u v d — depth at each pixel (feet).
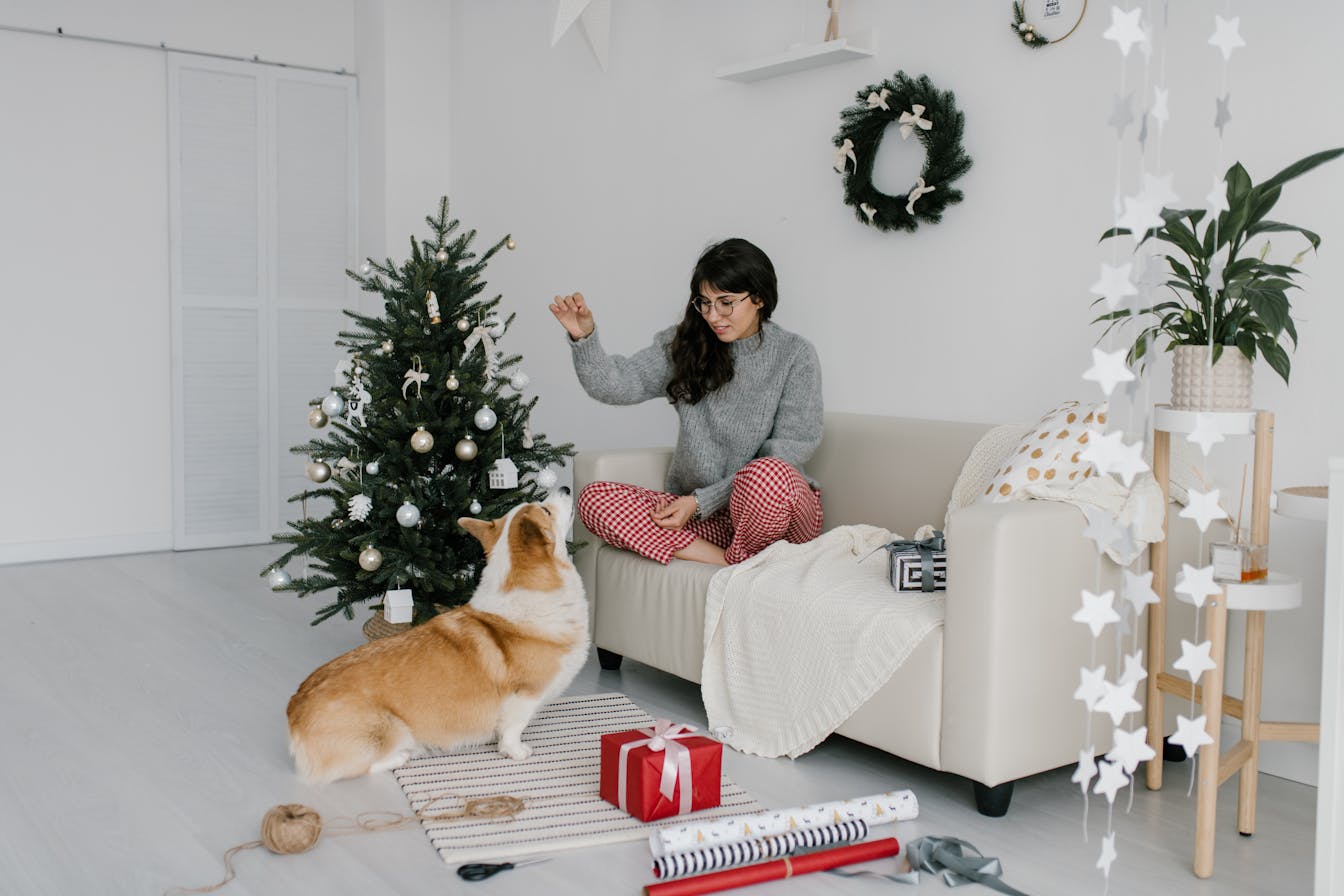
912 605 7.26
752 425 9.53
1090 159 8.84
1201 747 6.13
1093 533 5.13
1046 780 7.65
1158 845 6.57
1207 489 7.00
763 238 11.71
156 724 8.38
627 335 13.56
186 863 6.10
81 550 15.02
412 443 9.68
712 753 6.85
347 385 10.47
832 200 10.92
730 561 8.93
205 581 13.58
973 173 9.69
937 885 5.99
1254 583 6.07
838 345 11.02
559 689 7.75
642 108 13.10
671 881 5.83
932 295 10.09
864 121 10.27
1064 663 6.97
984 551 6.64
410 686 7.25
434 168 16.39
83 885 5.83
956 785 7.47
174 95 15.21
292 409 16.42
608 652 9.99
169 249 15.39
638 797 6.66
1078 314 8.96
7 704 8.79
